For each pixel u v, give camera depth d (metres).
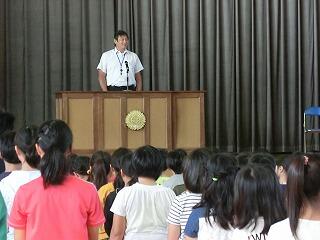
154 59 9.42
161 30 9.45
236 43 9.51
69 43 9.34
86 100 6.46
